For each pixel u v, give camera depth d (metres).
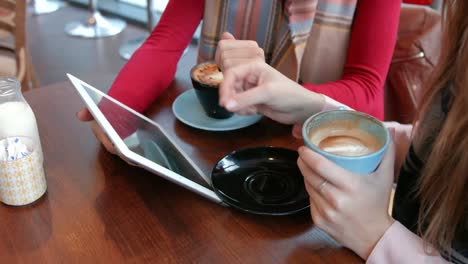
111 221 0.63
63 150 0.79
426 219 0.60
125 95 0.90
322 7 1.06
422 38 1.25
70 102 0.94
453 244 0.56
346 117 0.57
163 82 0.99
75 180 0.71
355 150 0.54
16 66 1.63
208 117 0.90
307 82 1.16
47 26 3.23
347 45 1.10
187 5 1.11
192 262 0.57
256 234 0.62
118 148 0.59
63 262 0.57
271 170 0.72
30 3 3.55
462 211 0.55
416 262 0.53
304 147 0.54
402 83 1.31
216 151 0.81
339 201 0.54
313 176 0.54
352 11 1.06
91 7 3.23
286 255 0.59
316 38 1.09
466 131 0.53
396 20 1.01
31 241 0.60
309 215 0.65
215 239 0.61
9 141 0.66
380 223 0.56
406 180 0.69
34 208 0.65
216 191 0.66
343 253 0.59
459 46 0.58
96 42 3.00
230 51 0.76
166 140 0.79
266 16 1.10
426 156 0.65
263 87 0.67
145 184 0.71
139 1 3.58
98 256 0.58
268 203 0.65
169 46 1.06
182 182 0.63
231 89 0.67
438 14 1.24
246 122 0.88
